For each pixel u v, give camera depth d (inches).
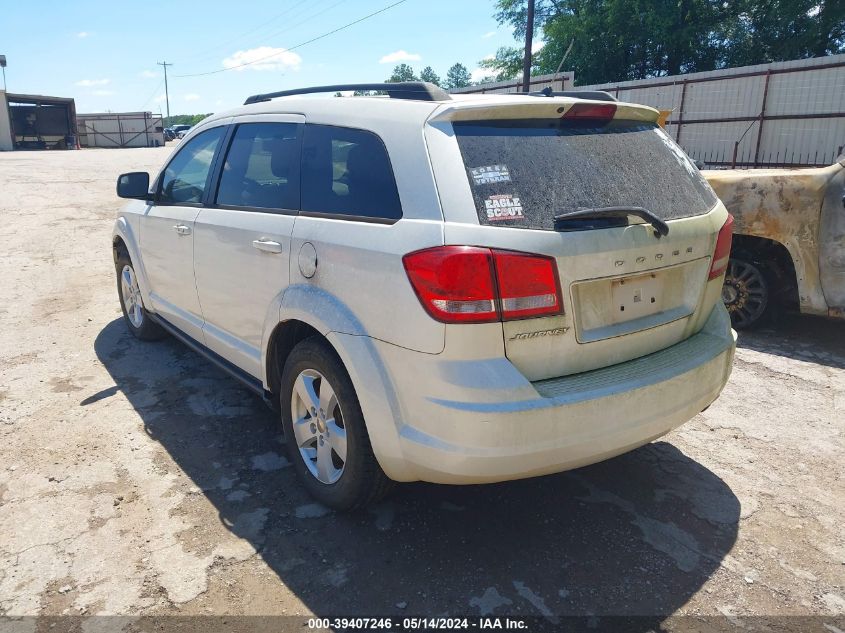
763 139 674.2
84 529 107.9
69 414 151.1
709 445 140.0
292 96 134.2
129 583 95.5
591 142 103.6
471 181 90.6
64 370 178.2
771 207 197.0
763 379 176.4
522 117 99.2
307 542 105.6
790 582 97.7
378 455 98.3
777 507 117.0
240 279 129.4
